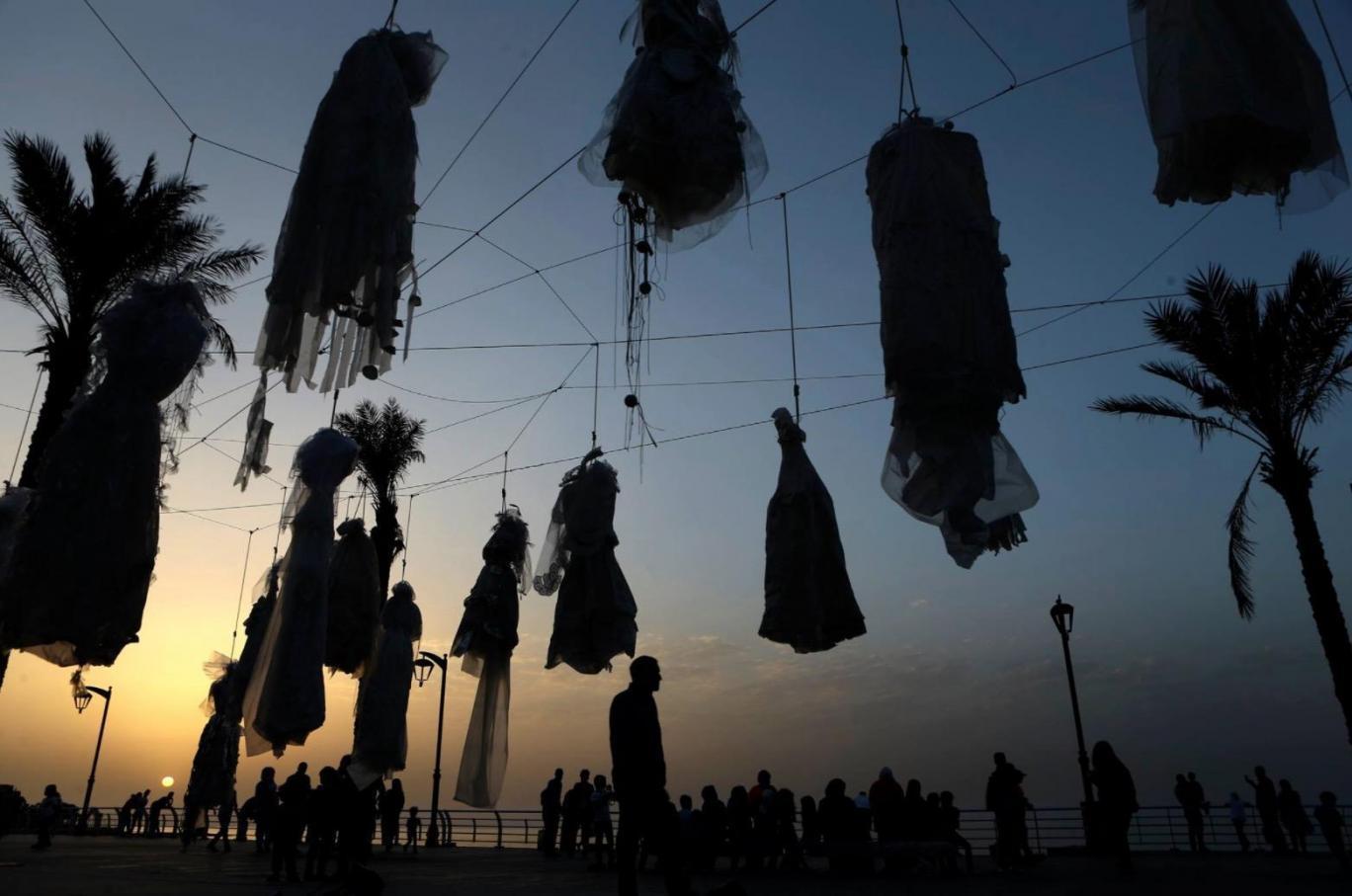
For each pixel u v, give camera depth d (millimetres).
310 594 8648
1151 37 5078
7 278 13797
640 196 6223
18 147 13977
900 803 13688
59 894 8078
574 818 18297
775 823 14461
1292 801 18688
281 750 8242
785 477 8453
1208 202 5020
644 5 6781
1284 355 16172
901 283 6086
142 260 14211
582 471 9984
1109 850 18266
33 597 6074
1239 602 18000
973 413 5926
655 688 5547
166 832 29891
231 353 15156
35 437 13250
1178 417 17500
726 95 6516
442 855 20141
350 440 9453
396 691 11828
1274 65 4832
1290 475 16281
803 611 8008
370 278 6430
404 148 6656
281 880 11070
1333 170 4844
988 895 9289
